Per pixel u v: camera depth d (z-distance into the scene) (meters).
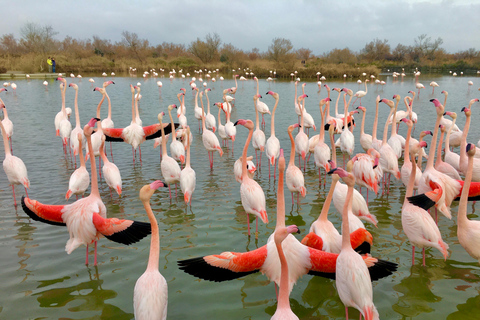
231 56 63.19
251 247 5.96
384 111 20.92
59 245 6.04
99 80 44.00
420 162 8.24
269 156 10.05
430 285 4.94
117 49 81.50
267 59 67.31
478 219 7.02
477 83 40.78
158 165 10.87
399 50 84.69
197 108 17.92
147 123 16.64
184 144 11.98
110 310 4.42
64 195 8.19
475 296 4.70
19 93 28.42
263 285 5.06
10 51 77.50
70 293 4.75
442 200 6.11
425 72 69.81
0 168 10.25
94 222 5.06
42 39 66.81
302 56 78.88
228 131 12.98
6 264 5.42
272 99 26.55
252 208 6.33
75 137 10.62
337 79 48.69
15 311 4.38
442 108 6.58
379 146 10.09
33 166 10.40
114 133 10.44
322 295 4.87
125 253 5.85
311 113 20.02
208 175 9.99
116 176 7.94
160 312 3.80
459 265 5.45
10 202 7.83
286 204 7.94
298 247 4.44
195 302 4.63
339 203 6.27
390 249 5.91
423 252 5.36
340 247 4.87
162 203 7.99
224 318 4.32
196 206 7.80
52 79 43.91
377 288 4.89
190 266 4.11
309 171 10.49
